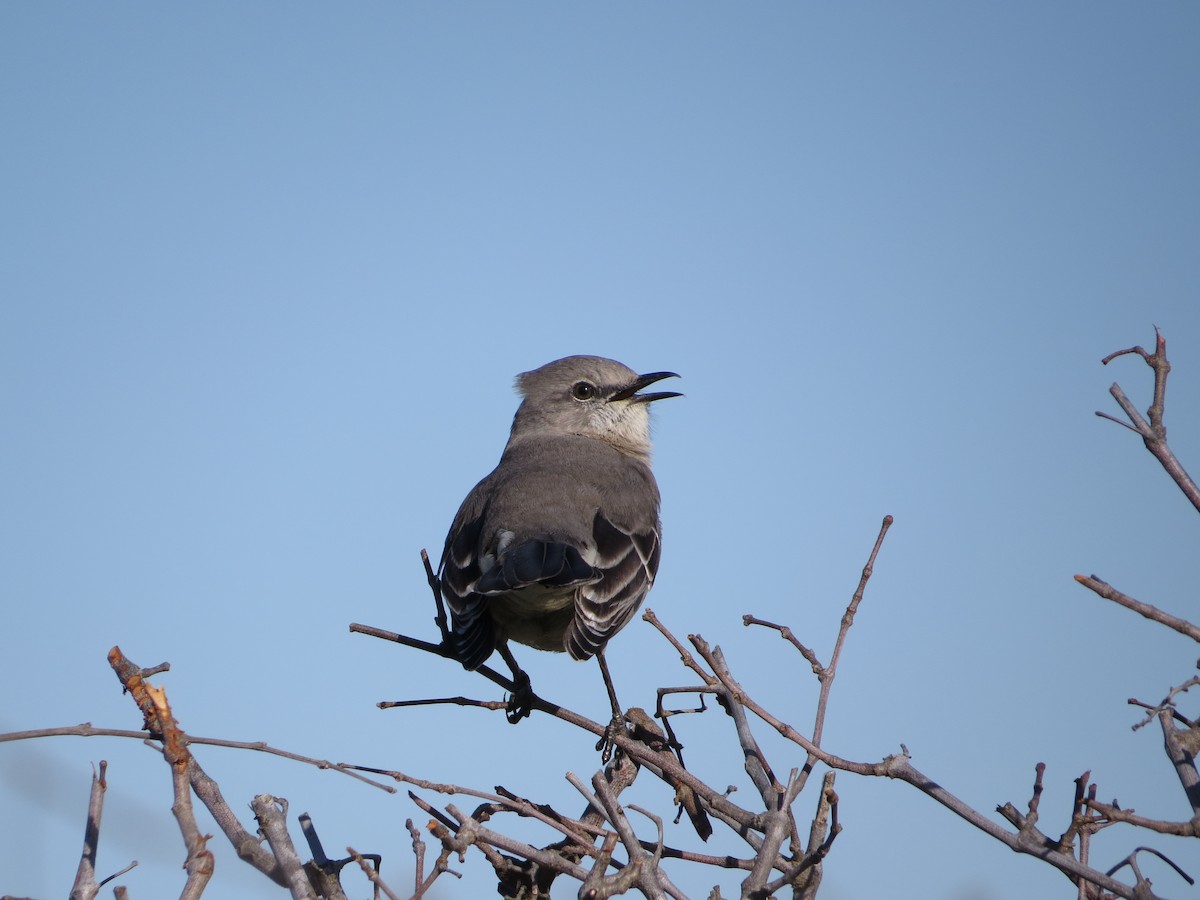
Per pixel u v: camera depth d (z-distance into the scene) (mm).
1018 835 7168
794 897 7816
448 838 7547
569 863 7801
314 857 7680
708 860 8203
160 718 6516
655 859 7188
